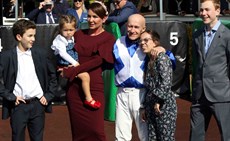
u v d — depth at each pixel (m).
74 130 6.63
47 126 9.23
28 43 6.38
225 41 6.45
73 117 6.60
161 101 6.33
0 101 10.55
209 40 6.55
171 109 6.38
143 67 6.53
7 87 6.41
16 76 6.40
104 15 6.56
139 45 6.52
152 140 6.55
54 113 10.10
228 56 6.48
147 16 13.34
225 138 6.59
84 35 6.64
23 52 6.43
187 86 10.93
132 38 6.51
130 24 6.50
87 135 6.59
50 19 11.45
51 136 8.63
